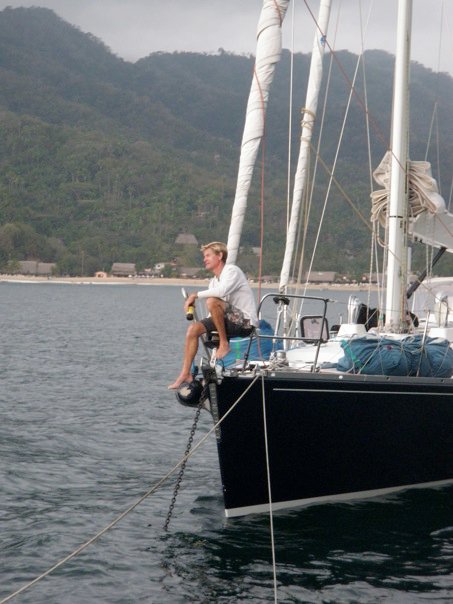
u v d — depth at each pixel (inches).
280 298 378.6
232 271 338.3
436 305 499.5
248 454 354.0
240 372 351.6
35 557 336.2
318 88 468.1
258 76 399.5
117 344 1390.3
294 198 463.5
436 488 401.4
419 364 384.2
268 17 401.4
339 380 359.9
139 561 328.5
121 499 418.0
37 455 514.3
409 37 425.7
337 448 366.9
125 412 676.7
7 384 834.2
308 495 371.9
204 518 378.3
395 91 428.8
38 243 7854.3
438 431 390.6
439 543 338.6
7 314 2284.7
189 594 298.2
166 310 2913.4
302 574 311.3
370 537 343.9
